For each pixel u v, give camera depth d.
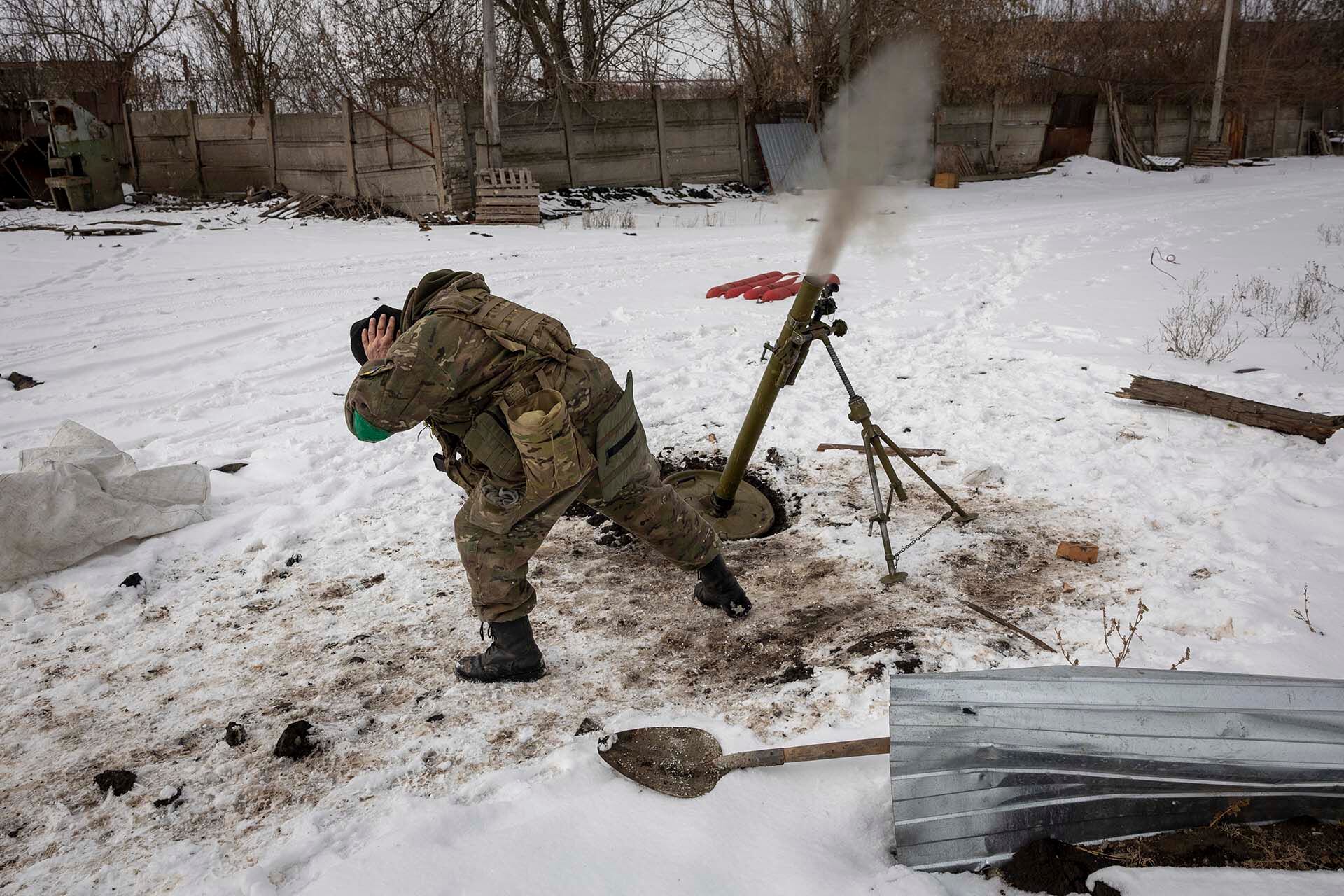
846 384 3.57
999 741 2.05
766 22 21.52
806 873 2.08
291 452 5.04
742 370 6.45
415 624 3.36
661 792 2.38
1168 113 30.06
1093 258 11.20
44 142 16.69
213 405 5.99
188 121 17.55
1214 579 3.35
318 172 17.31
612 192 19.62
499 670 2.95
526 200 15.73
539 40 20.08
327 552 3.93
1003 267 10.77
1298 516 3.78
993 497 4.27
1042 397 5.57
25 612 3.47
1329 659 2.75
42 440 5.32
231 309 8.55
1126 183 23.62
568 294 9.33
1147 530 3.82
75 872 2.25
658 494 3.06
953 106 24.00
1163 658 2.84
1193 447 4.61
